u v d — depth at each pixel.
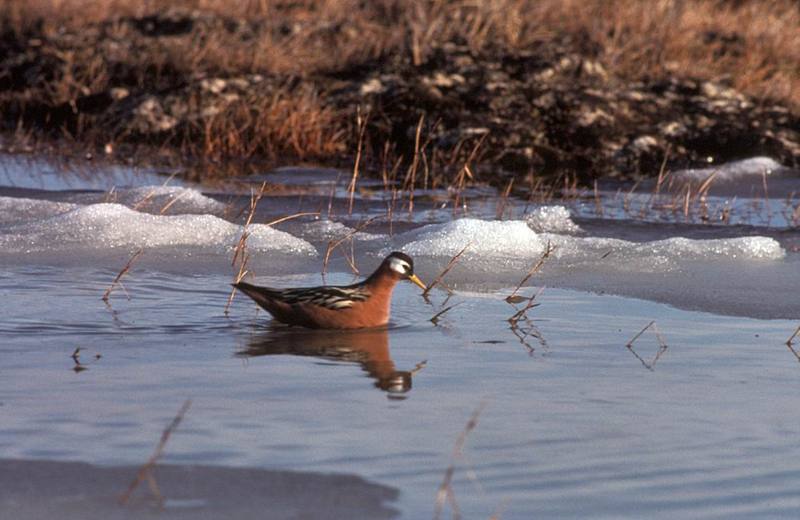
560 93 38.84
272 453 11.15
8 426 11.87
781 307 18.48
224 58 42.28
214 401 12.84
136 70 42.56
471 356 15.09
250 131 38.34
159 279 19.86
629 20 45.44
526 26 44.59
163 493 10.18
